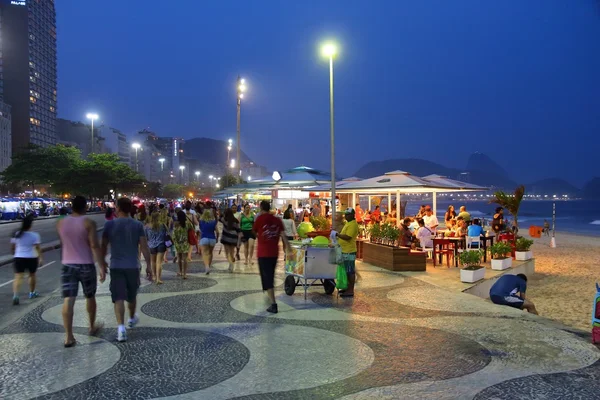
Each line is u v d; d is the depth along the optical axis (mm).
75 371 5629
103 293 10430
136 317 7688
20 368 5734
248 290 10766
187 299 9742
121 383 5258
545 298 13555
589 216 107250
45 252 20938
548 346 6578
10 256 18656
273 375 5492
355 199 26562
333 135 17422
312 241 10289
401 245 14539
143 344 6648
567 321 10711
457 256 15023
